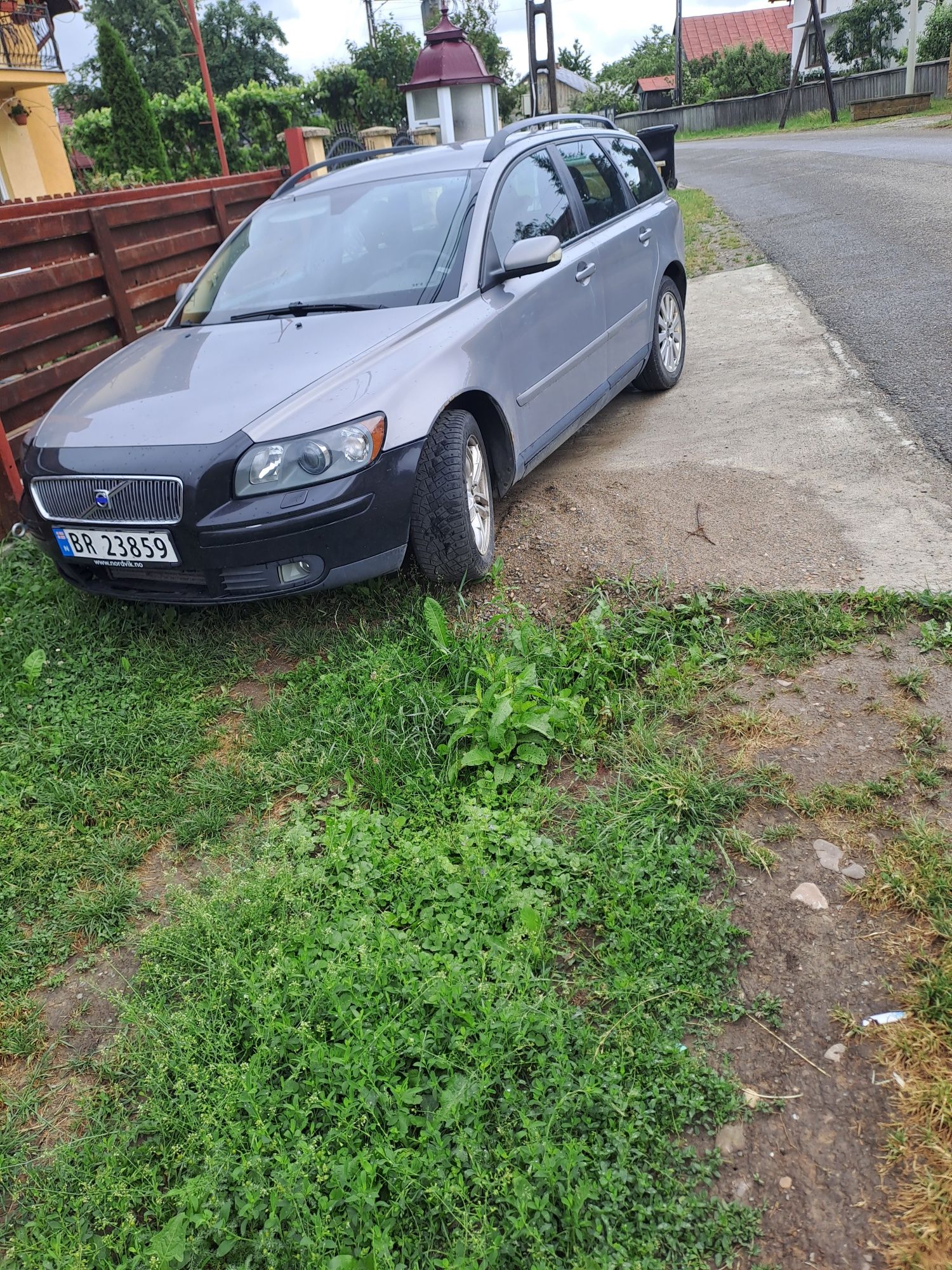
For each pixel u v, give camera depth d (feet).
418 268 14.93
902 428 17.39
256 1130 7.04
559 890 8.96
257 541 12.12
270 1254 6.38
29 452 13.61
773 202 46.47
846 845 8.91
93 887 10.14
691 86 182.39
